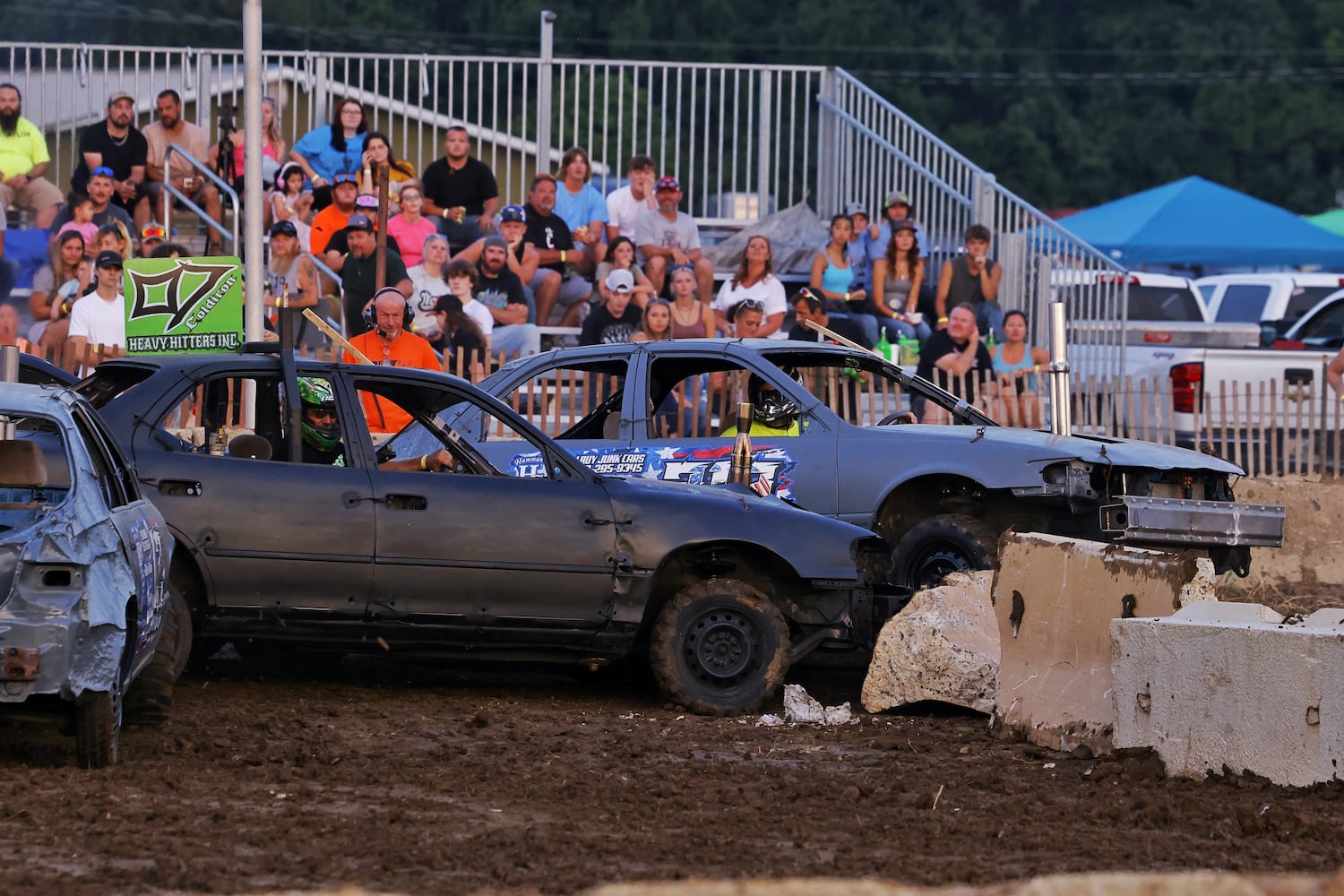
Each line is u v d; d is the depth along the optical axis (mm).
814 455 34125
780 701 29547
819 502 33906
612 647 28609
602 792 21828
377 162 55281
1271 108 160750
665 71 61688
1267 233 93000
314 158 57719
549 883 16922
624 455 34750
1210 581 24516
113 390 28547
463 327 50344
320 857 17781
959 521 33250
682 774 23203
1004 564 27547
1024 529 34125
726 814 20688
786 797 21812
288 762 23125
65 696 20234
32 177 56531
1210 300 83312
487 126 78688
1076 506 33312
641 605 28500
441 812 20375
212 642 31062
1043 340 60594
